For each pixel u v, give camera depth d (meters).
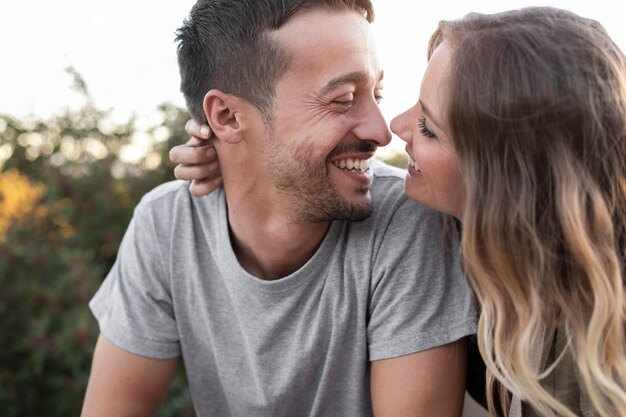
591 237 1.13
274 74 1.32
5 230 2.82
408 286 1.34
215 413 1.63
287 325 1.44
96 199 2.80
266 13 1.32
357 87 1.32
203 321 1.52
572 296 1.17
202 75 1.43
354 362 1.42
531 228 1.14
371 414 1.48
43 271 2.62
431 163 1.25
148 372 1.56
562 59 1.11
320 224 1.40
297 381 1.46
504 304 1.19
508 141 1.13
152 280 1.54
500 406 1.42
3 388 2.47
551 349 1.28
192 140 1.49
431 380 1.33
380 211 1.41
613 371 1.19
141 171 2.88
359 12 1.36
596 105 1.11
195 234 1.52
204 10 1.43
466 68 1.16
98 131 3.01
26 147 3.10
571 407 1.27
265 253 1.45
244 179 1.41
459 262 1.35
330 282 1.41
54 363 2.49
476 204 1.18
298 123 1.33
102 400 1.56
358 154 1.34
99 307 1.65
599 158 1.12
